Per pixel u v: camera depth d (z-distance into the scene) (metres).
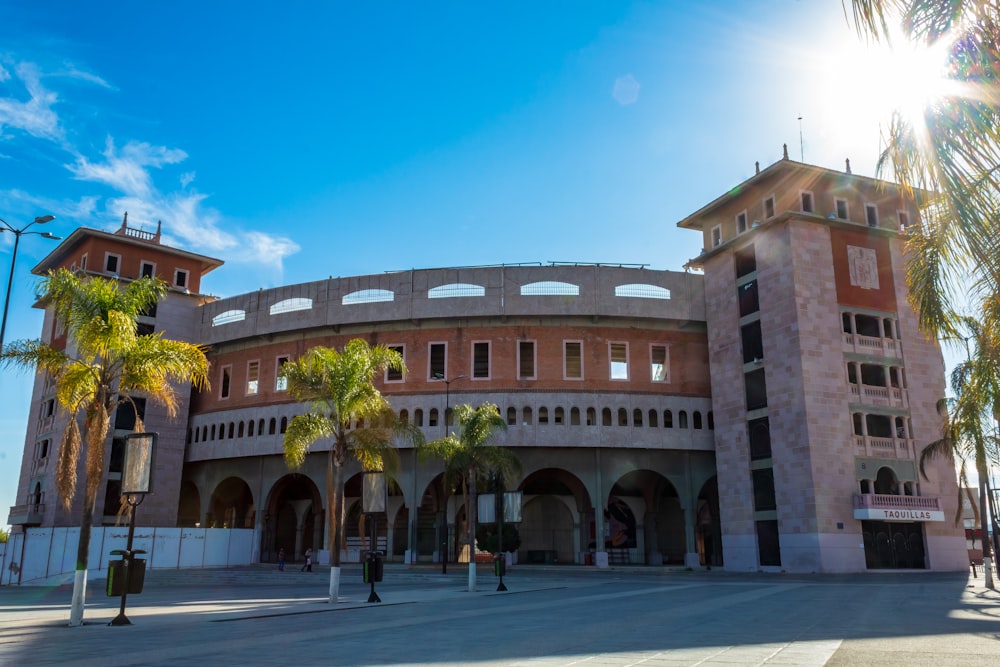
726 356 57.84
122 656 12.36
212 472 67.81
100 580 46.91
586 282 60.12
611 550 66.38
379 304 61.38
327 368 31.28
